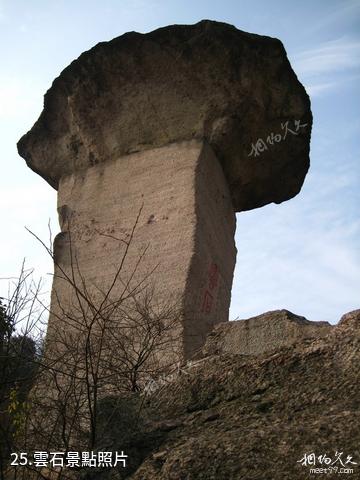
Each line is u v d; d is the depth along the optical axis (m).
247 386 4.13
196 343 6.19
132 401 4.47
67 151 7.73
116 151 7.45
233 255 7.55
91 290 6.63
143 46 7.30
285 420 3.71
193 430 3.92
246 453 3.43
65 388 5.13
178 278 6.39
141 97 7.42
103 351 5.40
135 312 6.21
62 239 7.14
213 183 7.20
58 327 5.69
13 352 5.17
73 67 7.58
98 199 7.27
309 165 7.73
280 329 5.22
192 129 7.22
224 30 7.09
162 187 7.01
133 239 6.83
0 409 5.03
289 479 3.22
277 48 7.05
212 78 7.19
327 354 4.08
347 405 3.67
